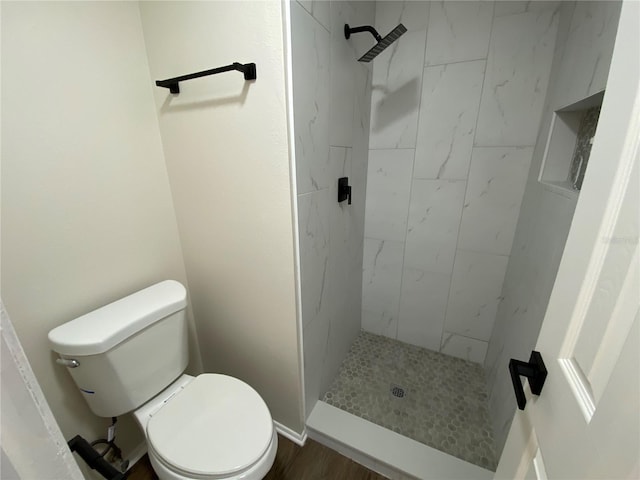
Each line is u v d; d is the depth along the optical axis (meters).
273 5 0.74
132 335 0.90
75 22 0.82
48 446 0.29
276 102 0.82
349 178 1.36
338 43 1.05
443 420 1.34
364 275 1.85
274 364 1.19
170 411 0.93
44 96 0.78
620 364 0.31
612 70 0.40
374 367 1.67
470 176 1.41
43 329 0.85
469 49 1.26
